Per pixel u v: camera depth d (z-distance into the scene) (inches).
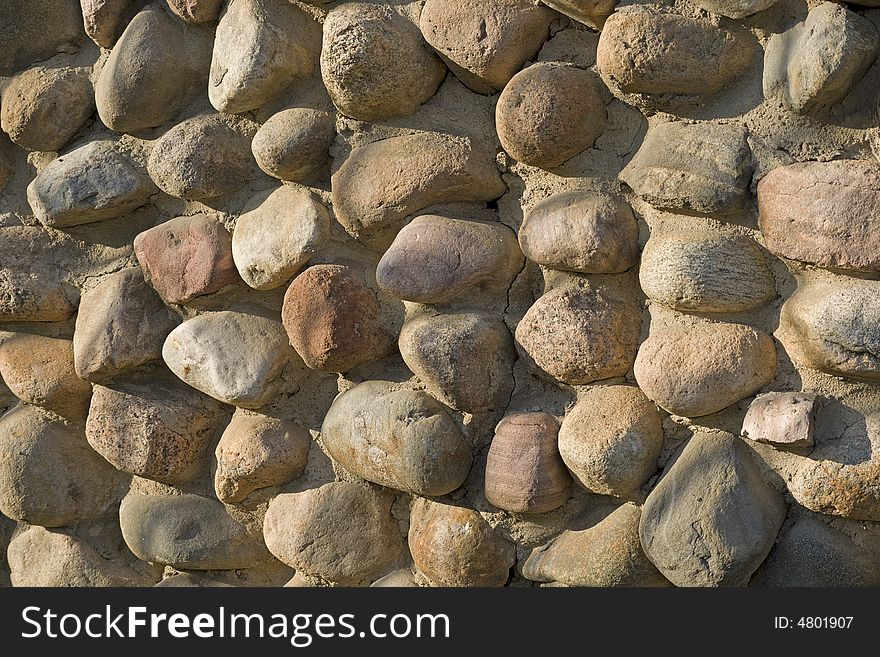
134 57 72.5
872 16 59.4
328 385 70.9
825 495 58.7
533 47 65.4
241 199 72.8
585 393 64.2
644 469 62.1
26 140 76.8
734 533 59.6
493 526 66.1
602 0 62.5
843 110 59.6
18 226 78.0
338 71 66.2
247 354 70.2
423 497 67.9
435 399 66.8
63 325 77.6
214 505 72.8
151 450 72.2
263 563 72.7
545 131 63.2
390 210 67.1
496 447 64.8
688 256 60.6
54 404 76.0
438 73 67.6
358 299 68.0
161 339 73.6
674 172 61.3
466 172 66.1
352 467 68.0
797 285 60.4
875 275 58.2
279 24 69.3
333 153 69.6
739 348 60.1
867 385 59.0
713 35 60.9
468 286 65.9
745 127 61.1
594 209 63.1
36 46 76.6
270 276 70.1
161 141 72.8
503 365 66.1
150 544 73.2
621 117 64.5
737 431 61.2
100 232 76.6
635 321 63.8
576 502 65.0
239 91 69.6
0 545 80.4
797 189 59.0
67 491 75.9
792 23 60.2
